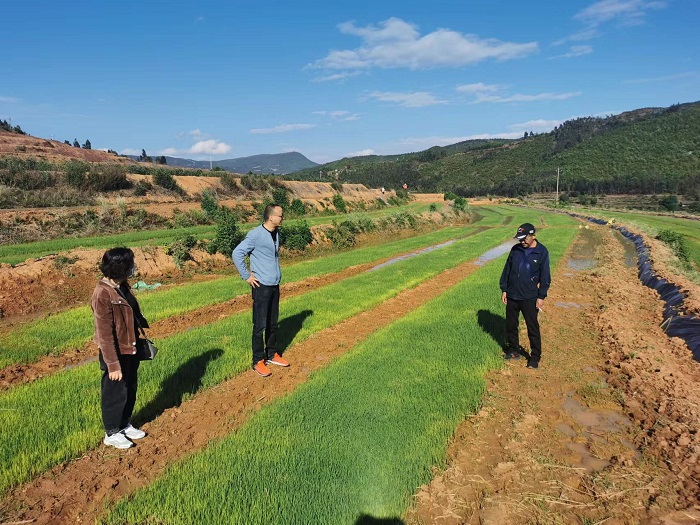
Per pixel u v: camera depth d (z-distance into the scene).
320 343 8.53
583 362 7.56
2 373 7.21
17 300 11.93
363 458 4.58
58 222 23.16
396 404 5.79
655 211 62.44
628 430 5.42
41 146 72.62
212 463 4.51
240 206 37.97
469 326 9.26
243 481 4.20
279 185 52.62
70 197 28.83
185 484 4.19
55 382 6.53
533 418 5.64
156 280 15.96
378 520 3.76
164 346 8.03
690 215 54.75
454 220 50.50
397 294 12.86
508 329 7.56
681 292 11.57
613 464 4.72
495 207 79.19
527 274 7.09
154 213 28.72
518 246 7.26
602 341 8.54
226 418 5.60
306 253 24.16
